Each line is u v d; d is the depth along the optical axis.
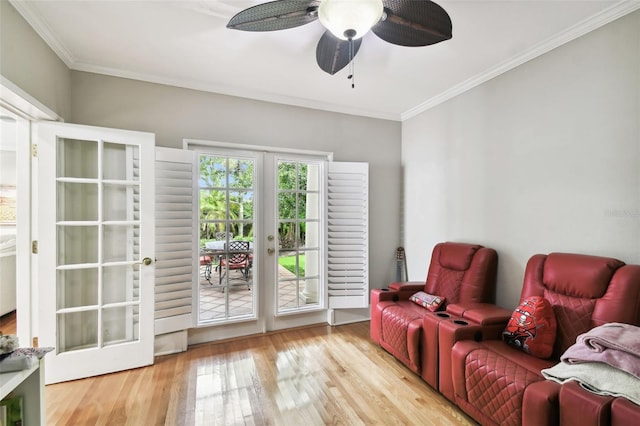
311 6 1.45
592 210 1.97
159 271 2.60
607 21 1.88
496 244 2.61
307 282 3.55
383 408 1.93
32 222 2.19
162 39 2.18
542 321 1.77
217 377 2.29
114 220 2.41
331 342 2.94
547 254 2.21
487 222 2.70
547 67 2.23
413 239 3.62
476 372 1.71
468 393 1.76
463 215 2.95
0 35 1.63
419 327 2.22
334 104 3.45
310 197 3.52
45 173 2.15
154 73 2.70
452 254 2.79
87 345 2.32
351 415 1.86
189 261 2.75
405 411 1.90
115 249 2.41
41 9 1.85
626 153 1.81
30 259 2.19
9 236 4.01
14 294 3.79
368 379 2.27
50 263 2.16
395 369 2.42
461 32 2.08
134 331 2.46
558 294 1.93
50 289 2.16
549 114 2.21
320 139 3.44
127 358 2.38
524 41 2.20
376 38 2.17
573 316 1.79
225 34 2.12
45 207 2.15
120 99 2.64
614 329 1.46
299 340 2.99
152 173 2.46
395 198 3.82
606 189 1.90
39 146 2.13
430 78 2.80
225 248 3.06
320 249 3.42
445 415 1.87
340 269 3.41
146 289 2.44
